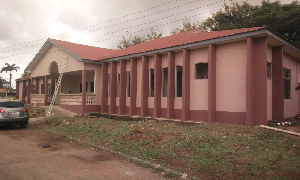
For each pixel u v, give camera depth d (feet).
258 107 34.24
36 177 18.08
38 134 38.14
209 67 38.22
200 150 23.09
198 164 19.94
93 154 25.31
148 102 49.90
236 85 36.58
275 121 36.22
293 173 17.24
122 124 42.29
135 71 52.54
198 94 41.42
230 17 87.25
